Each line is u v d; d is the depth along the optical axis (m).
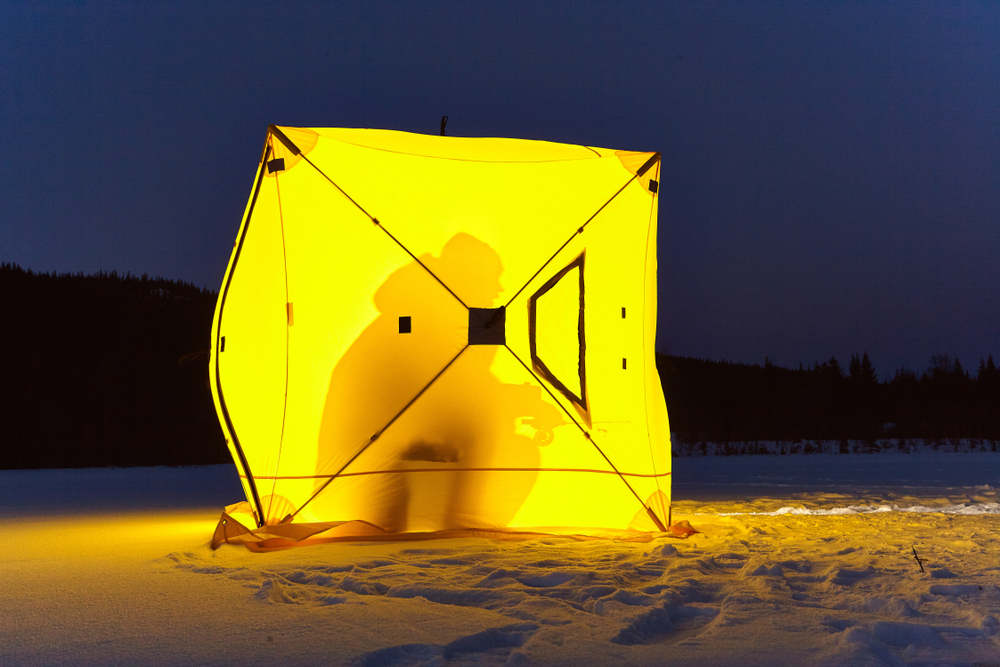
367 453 6.17
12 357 23.72
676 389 32.50
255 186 6.26
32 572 4.20
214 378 6.19
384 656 2.58
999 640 2.85
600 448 6.46
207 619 3.08
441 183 6.57
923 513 7.79
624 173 6.87
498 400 6.43
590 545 5.45
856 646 2.64
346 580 3.90
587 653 2.63
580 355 6.62
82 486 12.23
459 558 4.66
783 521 7.00
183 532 6.11
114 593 3.60
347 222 6.37
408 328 6.38
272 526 5.64
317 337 6.26
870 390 31.44
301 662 2.49
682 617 3.29
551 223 6.71
